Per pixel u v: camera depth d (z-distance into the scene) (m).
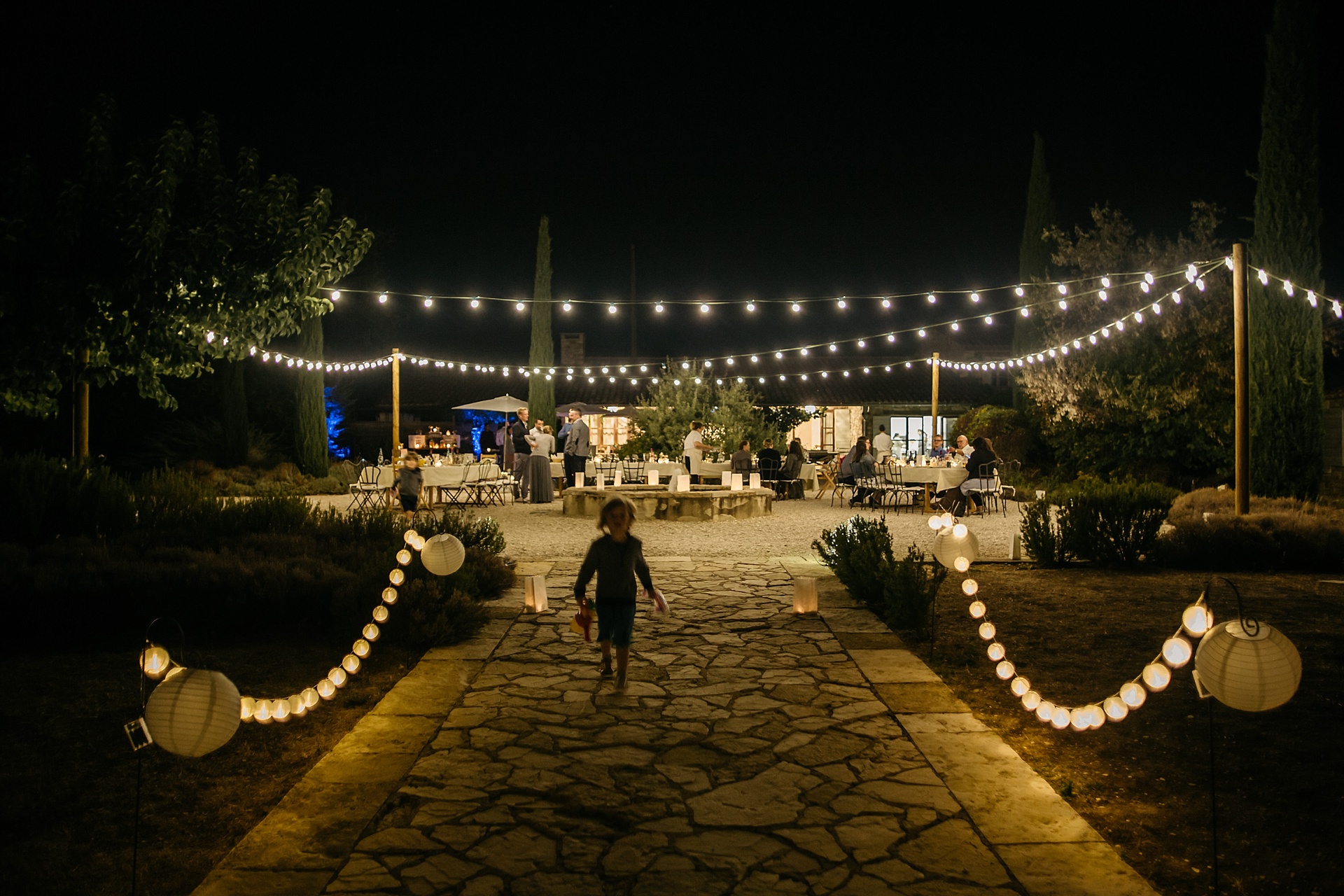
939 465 17.36
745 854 3.08
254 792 3.80
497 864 3.01
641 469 19.72
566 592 8.10
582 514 15.05
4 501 7.71
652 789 3.65
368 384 33.41
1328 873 2.98
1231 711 4.61
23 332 8.38
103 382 9.66
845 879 2.90
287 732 4.52
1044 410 21.03
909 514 15.70
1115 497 9.28
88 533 8.09
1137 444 18.86
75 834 3.38
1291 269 13.80
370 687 5.27
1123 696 3.59
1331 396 18.89
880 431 32.06
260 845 3.15
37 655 5.68
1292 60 13.87
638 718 4.58
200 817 3.54
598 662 5.70
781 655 5.84
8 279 8.23
